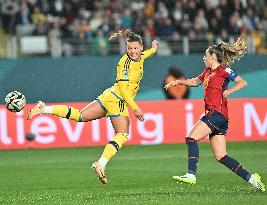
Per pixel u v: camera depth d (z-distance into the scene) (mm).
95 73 49531
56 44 51938
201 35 57031
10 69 48625
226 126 24672
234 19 57844
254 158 37844
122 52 52375
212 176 30344
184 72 50219
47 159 39375
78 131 45500
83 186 28359
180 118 46844
